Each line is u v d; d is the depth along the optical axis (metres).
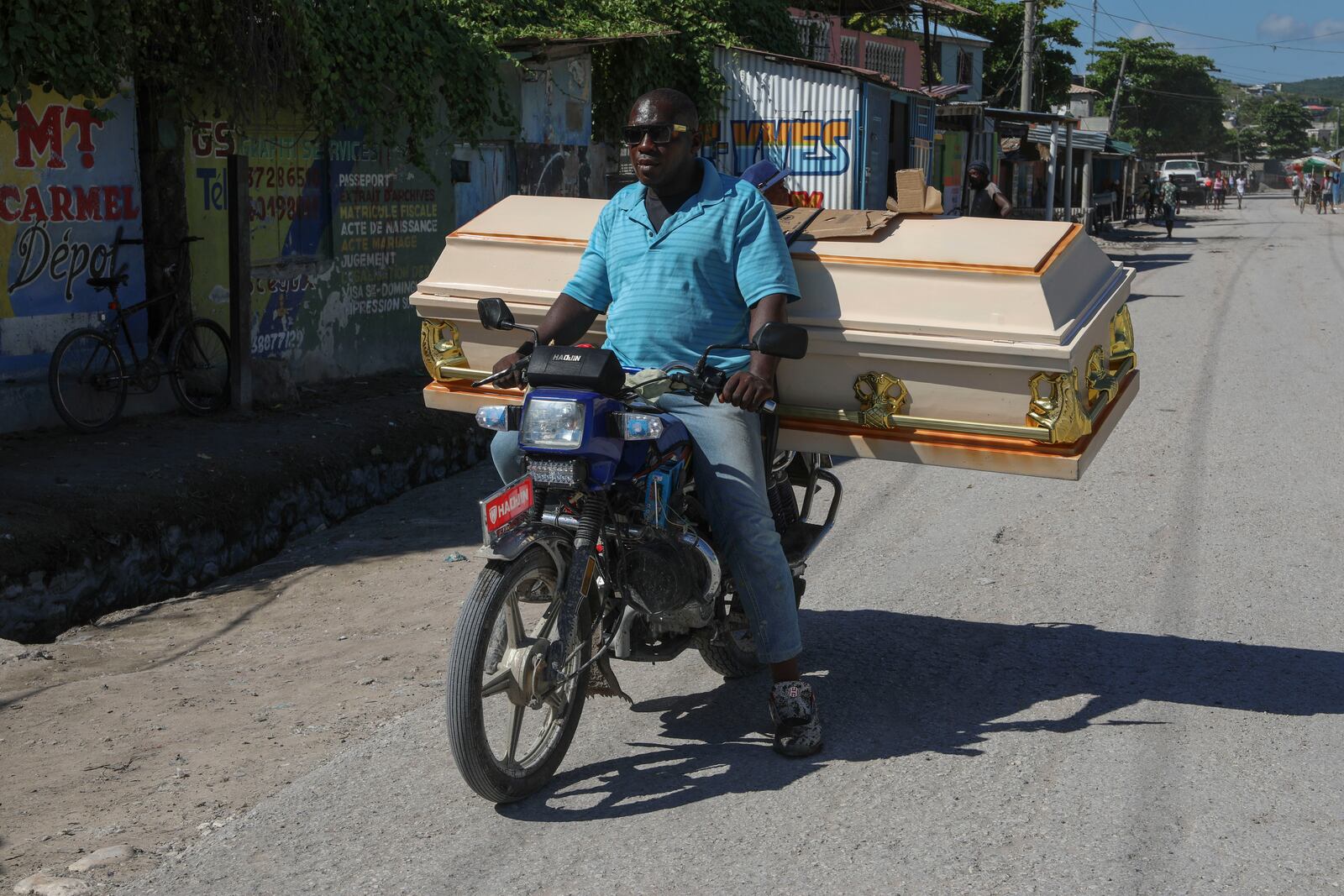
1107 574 5.80
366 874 3.20
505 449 3.88
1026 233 3.90
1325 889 3.02
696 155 3.92
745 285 3.76
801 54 22.02
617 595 3.78
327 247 10.60
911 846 3.28
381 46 10.48
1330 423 9.19
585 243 4.40
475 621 3.34
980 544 6.38
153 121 8.78
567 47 13.46
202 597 6.40
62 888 3.14
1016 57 46.69
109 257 8.41
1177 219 50.41
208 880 3.19
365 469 8.44
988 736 4.00
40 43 7.59
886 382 3.88
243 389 8.90
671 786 3.69
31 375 7.88
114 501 6.51
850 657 4.77
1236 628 5.02
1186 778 3.65
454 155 12.18
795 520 4.46
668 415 3.73
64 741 4.25
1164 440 8.70
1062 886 3.05
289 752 4.08
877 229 4.00
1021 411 3.72
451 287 4.52
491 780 3.43
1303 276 23.05
